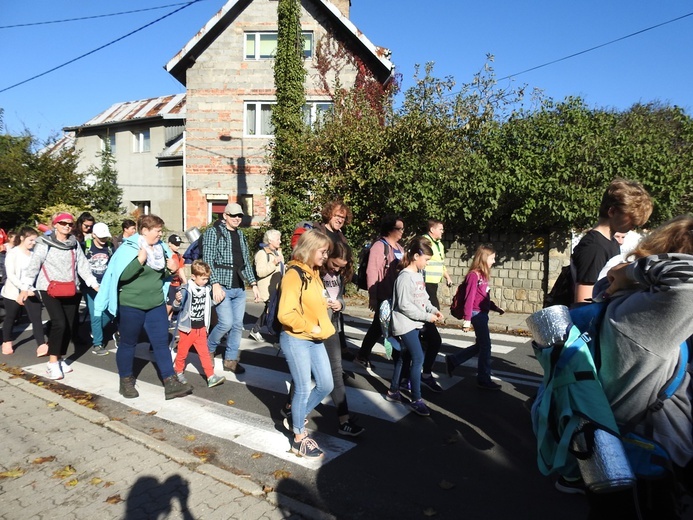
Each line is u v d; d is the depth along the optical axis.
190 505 3.40
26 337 8.40
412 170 11.75
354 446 4.36
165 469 3.87
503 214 11.03
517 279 11.16
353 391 5.75
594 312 2.22
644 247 2.19
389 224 6.08
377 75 18.89
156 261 5.41
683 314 1.80
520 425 4.80
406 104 12.61
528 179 10.08
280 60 15.87
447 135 12.17
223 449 4.29
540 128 10.56
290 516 3.29
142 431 4.64
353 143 12.74
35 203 22.52
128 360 5.47
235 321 6.31
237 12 19.22
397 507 3.45
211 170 19.66
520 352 7.71
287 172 14.34
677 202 10.02
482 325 5.80
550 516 3.33
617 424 2.13
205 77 19.50
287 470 3.94
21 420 4.80
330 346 4.59
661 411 2.10
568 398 2.13
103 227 7.63
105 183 24.84
